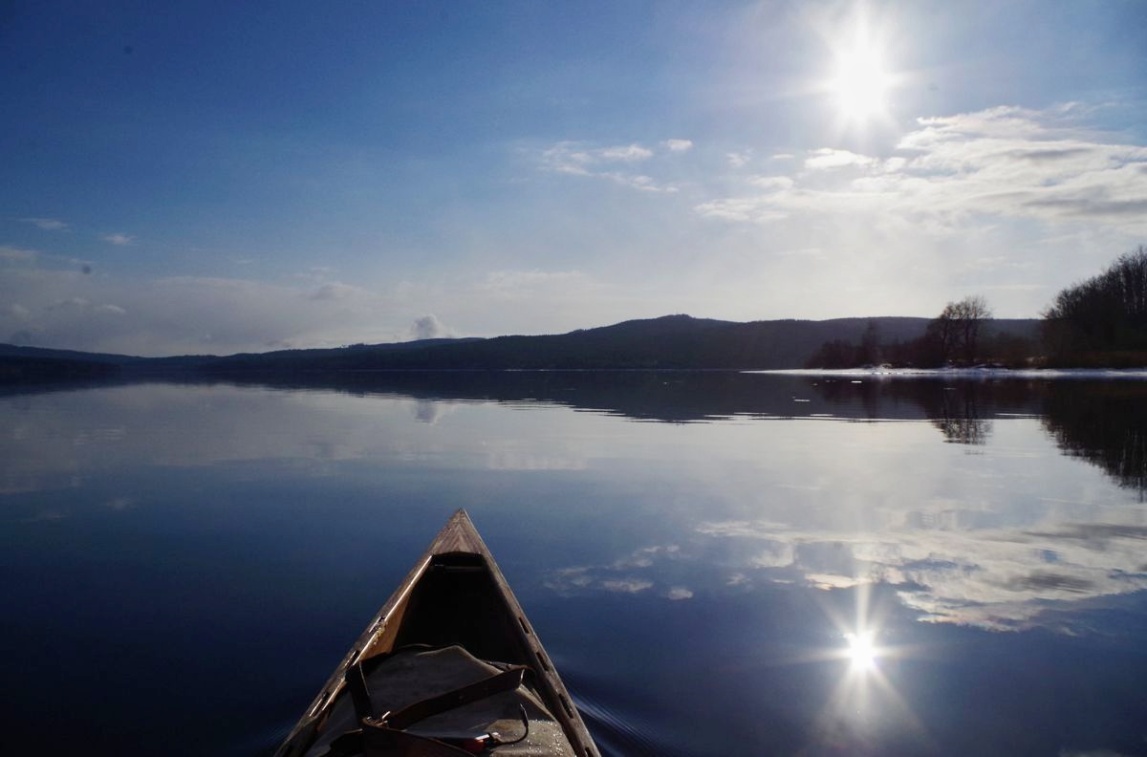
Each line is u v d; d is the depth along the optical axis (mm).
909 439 16078
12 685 5000
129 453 14492
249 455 14195
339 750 3479
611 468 12562
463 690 3914
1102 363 51312
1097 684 4875
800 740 4281
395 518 9250
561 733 3844
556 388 39812
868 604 6234
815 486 10930
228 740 4363
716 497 10227
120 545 8172
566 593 6562
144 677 5105
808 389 36500
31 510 9758
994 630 5715
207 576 7129
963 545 7852
